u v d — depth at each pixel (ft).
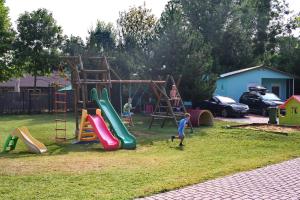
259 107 102.37
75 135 60.23
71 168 34.73
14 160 39.42
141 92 93.45
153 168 34.96
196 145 51.60
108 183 28.89
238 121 84.89
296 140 55.83
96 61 89.30
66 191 26.50
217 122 81.35
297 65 137.08
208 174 31.94
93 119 53.16
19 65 125.90
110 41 126.11
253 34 194.08
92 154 44.80
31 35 124.26
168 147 50.11
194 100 83.76
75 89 60.18
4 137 59.67
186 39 83.56
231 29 169.48
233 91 119.14
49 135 61.36
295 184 29.09
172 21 84.64
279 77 125.39
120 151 47.34
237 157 41.83
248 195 26.04
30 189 27.07
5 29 120.88
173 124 77.71
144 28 137.49
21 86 175.11
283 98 131.13
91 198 24.73
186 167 35.60
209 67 86.58
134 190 26.81
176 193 26.32
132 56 96.73
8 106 106.01
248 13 183.52
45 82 178.91
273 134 61.05
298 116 73.92
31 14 124.67
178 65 82.43
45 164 36.70
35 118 92.48
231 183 29.27
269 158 40.42
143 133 64.34
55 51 126.62
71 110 112.68
